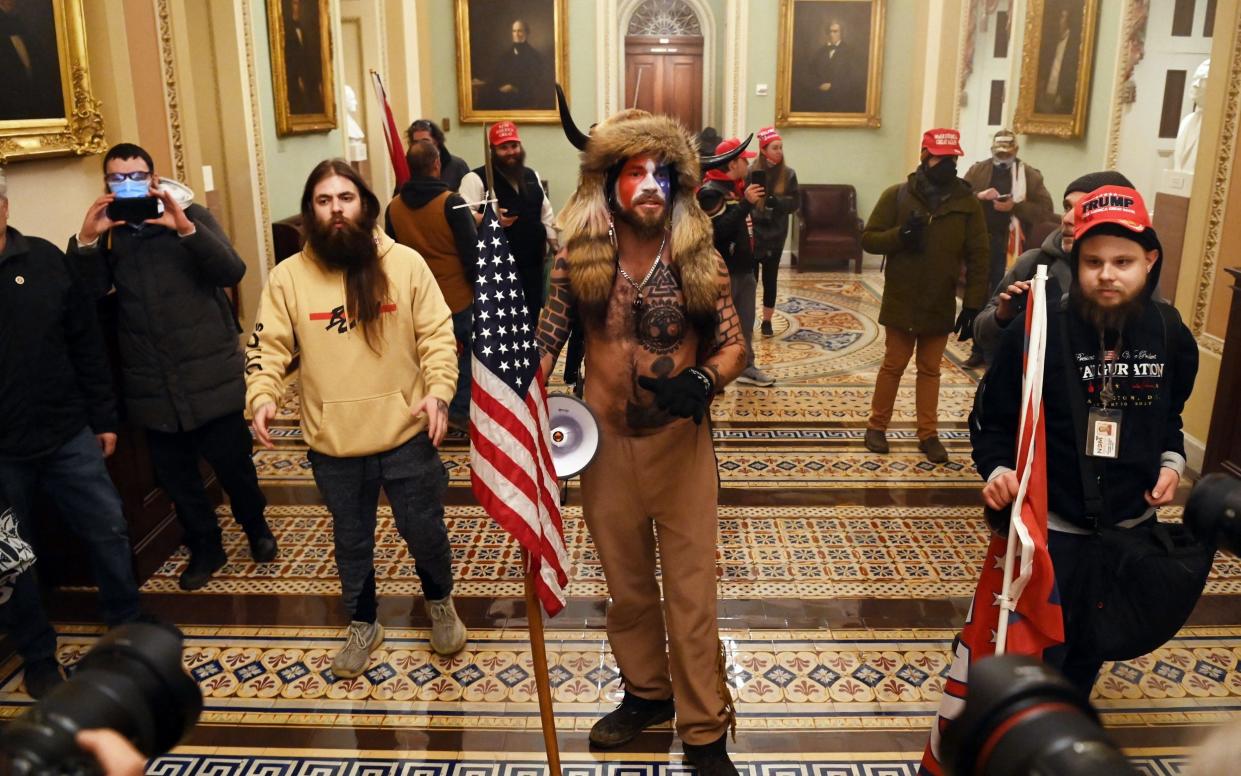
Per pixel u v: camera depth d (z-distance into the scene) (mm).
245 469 3930
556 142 11945
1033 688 629
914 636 3453
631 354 2502
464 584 3871
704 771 2635
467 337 5379
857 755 2818
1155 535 2174
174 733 722
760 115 11875
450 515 4527
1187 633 3467
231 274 3650
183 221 3479
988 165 7434
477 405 2453
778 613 3621
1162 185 6426
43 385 3000
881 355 7469
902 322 5086
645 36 13500
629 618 2781
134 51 4535
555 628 3527
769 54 11695
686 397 2328
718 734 2645
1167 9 7453
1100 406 2195
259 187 6719
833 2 11461
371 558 3230
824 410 6105
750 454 5328
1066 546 2238
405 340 3004
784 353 7570
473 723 2982
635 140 2348
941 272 4984
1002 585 2186
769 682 3186
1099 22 7809
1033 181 7352
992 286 7469
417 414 2932
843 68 11648
